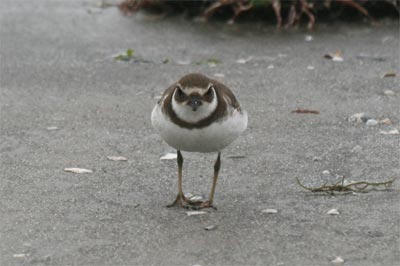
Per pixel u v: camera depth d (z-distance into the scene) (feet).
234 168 37.27
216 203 33.35
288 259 28.22
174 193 34.50
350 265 27.76
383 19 61.72
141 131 42.14
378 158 38.22
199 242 29.55
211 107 29.55
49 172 36.52
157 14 64.23
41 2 68.33
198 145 30.68
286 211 32.40
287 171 36.88
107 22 62.85
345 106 45.75
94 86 49.55
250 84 49.62
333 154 38.86
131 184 35.35
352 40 57.72
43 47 57.11
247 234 30.25
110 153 39.06
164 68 52.90
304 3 60.29
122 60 54.44
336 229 30.66
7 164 37.37
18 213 32.04
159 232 30.42
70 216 31.81
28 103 46.26
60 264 27.81
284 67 52.65
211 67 52.80
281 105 46.01
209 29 60.64
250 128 42.50
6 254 28.50
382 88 48.67
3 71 52.01
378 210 32.37
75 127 42.57
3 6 66.95
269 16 61.82
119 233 30.30
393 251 28.81
